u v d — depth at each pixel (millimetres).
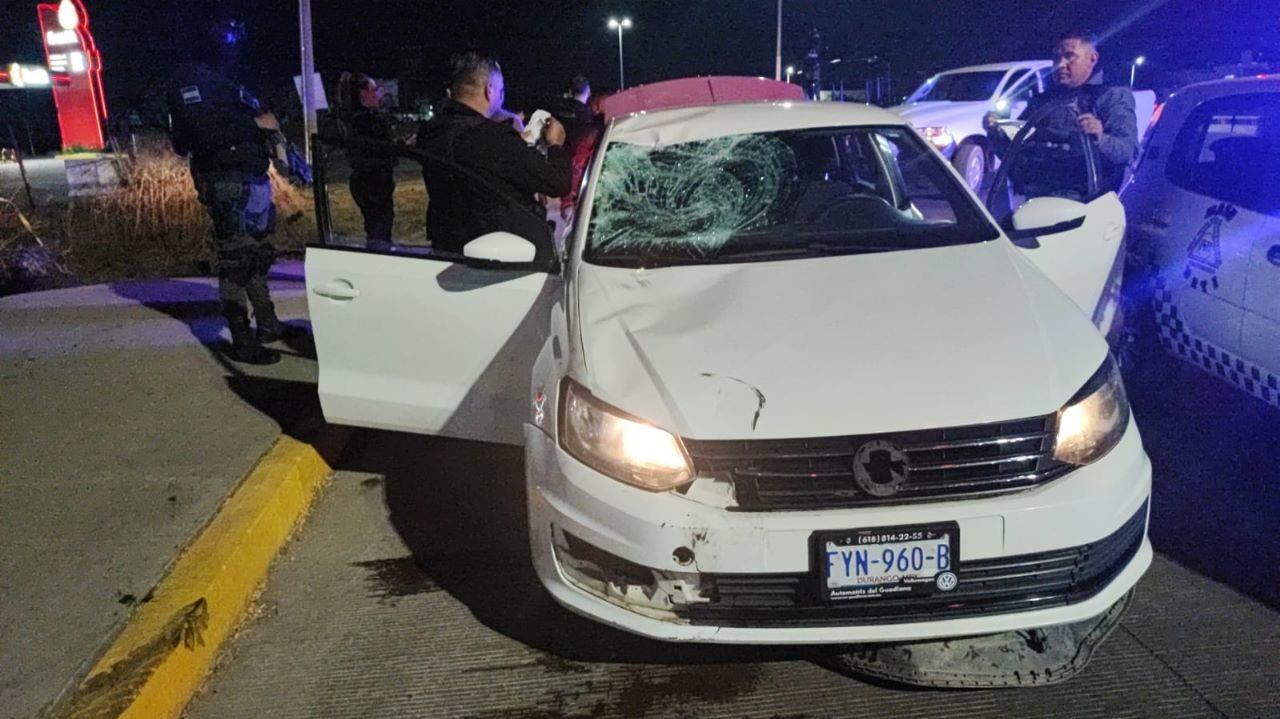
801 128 4078
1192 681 2814
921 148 4055
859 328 2859
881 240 3547
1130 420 2799
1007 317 2895
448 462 4637
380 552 3805
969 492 2531
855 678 2896
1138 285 4863
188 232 9898
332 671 3061
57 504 3879
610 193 3852
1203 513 3828
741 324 2924
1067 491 2537
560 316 3277
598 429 2680
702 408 2590
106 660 2822
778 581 2541
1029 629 2580
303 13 15742
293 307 6984
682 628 2605
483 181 3932
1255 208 4094
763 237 3617
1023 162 5578
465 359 3828
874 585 2514
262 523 3699
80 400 5090
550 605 3371
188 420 4773
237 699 2949
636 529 2570
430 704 2883
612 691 2900
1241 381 4215
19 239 9305
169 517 3727
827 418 2527
